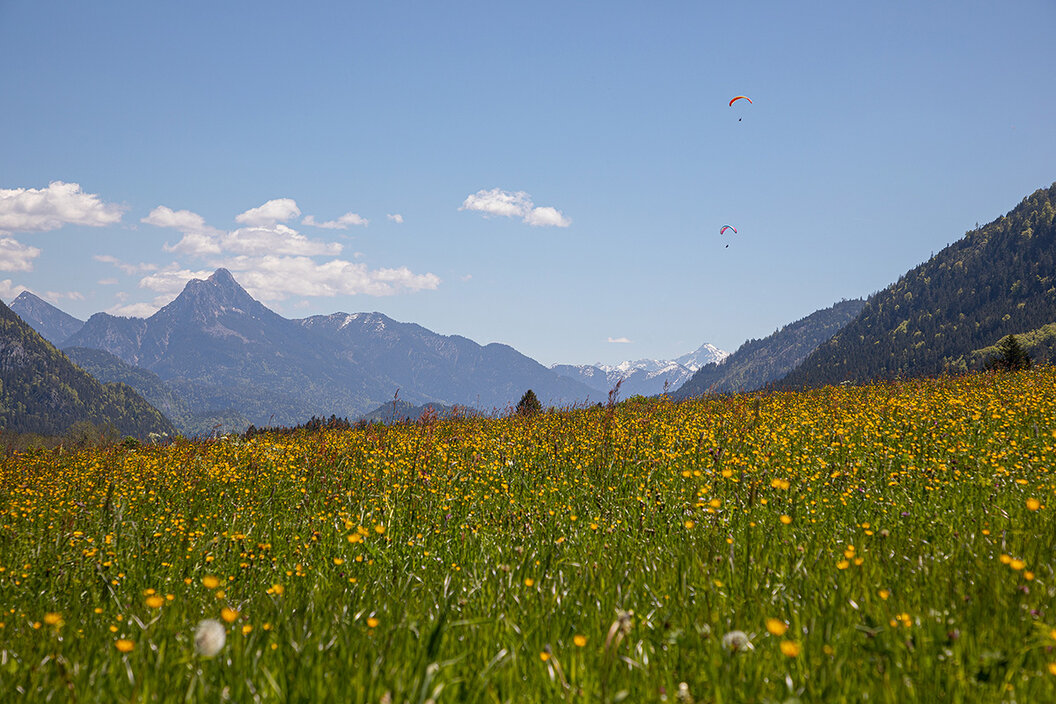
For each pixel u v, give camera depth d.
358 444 15.81
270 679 2.87
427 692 2.87
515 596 4.49
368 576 5.55
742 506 7.16
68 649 3.87
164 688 3.10
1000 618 3.65
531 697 3.00
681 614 4.09
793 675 3.12
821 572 4.71
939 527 5.82
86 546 7.38
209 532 8.02
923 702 2.82
